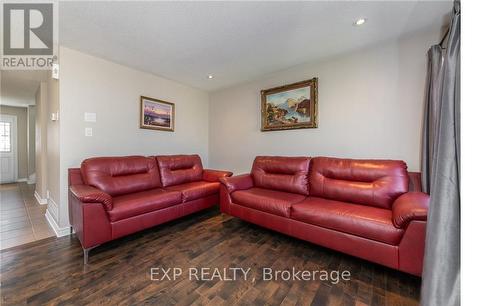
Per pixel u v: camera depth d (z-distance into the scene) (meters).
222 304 1.28
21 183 5.21
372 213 1.72
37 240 2.11
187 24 1.88
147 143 3.14
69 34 2.02
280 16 1.78
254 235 2.27
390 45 2.23
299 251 1.93
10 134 5.38
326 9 1.69
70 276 1.53
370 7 1.67
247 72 3.08
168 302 1.29
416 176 2.00
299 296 1.35
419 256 1.37
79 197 1.71
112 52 2.43
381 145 2.30
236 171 3.73
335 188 2.17
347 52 2.45
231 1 1.59
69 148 2.32
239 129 3.68
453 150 0.92
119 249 1.94
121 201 2.05
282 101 3.06
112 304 1.27
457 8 1.03
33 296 1.33
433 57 1.82
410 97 2.13
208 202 2.86
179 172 3.03
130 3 1.59
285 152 3.09
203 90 4.01
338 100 2.59
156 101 3.23
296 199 2.20
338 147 2.60
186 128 3.73
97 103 2.56
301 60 2.66
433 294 0.91
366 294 1.37
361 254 1.61
